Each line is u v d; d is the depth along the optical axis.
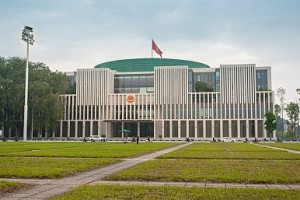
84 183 15.29
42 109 110.44
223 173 18.12
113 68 155.25
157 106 132.50
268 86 138.25
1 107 112.81
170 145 64.56
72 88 144.38
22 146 52.69
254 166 22.31
